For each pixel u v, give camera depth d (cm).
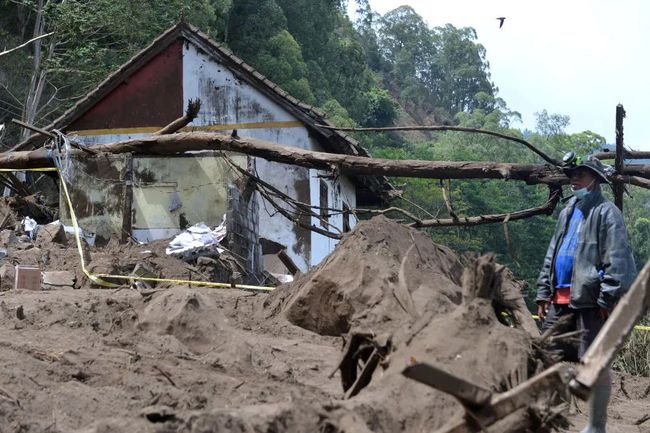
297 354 785
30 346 701
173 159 1891
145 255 1520
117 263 1419
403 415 484
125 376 636
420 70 12344
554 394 426
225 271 1595
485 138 7350
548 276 710
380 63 12138
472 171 1470
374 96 7425
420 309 672
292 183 2336
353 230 887
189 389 629
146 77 2631
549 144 7644
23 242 1530
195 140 1752
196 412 466
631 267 662
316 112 2517
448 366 493
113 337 742
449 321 521
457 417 441
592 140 7906
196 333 734
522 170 1444
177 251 1570
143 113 2633
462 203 4072
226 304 962
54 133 1866
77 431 518
